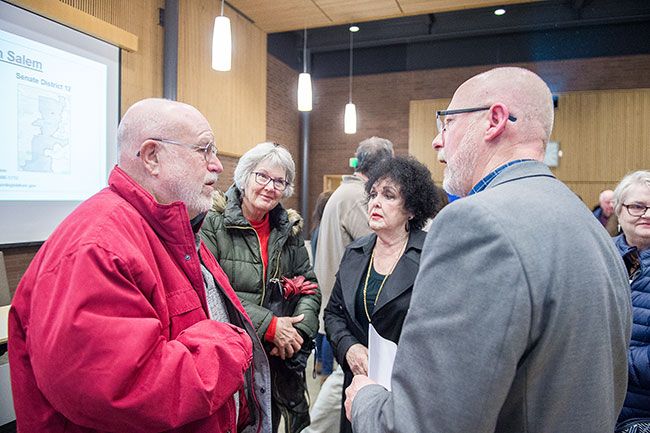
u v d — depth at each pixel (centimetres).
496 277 56
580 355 57
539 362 58
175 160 87
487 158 73
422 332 61
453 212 62
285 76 588
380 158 212
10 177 218
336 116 634
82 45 255
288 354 142
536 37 539
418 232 144
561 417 58
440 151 85
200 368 76
